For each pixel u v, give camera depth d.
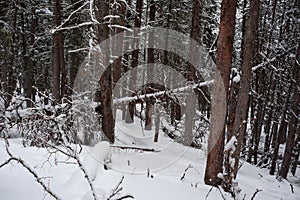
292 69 14.80
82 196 3.60
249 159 16.27
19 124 5.86
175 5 15.93
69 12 13.54
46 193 3.49
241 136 7.16
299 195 9.81
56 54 12.42
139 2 14.56
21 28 18.45
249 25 7.32
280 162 16.95
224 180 6.75
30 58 18.42
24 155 4.91
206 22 15.35
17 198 3.18
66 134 5.75
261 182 10.18
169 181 5.57
